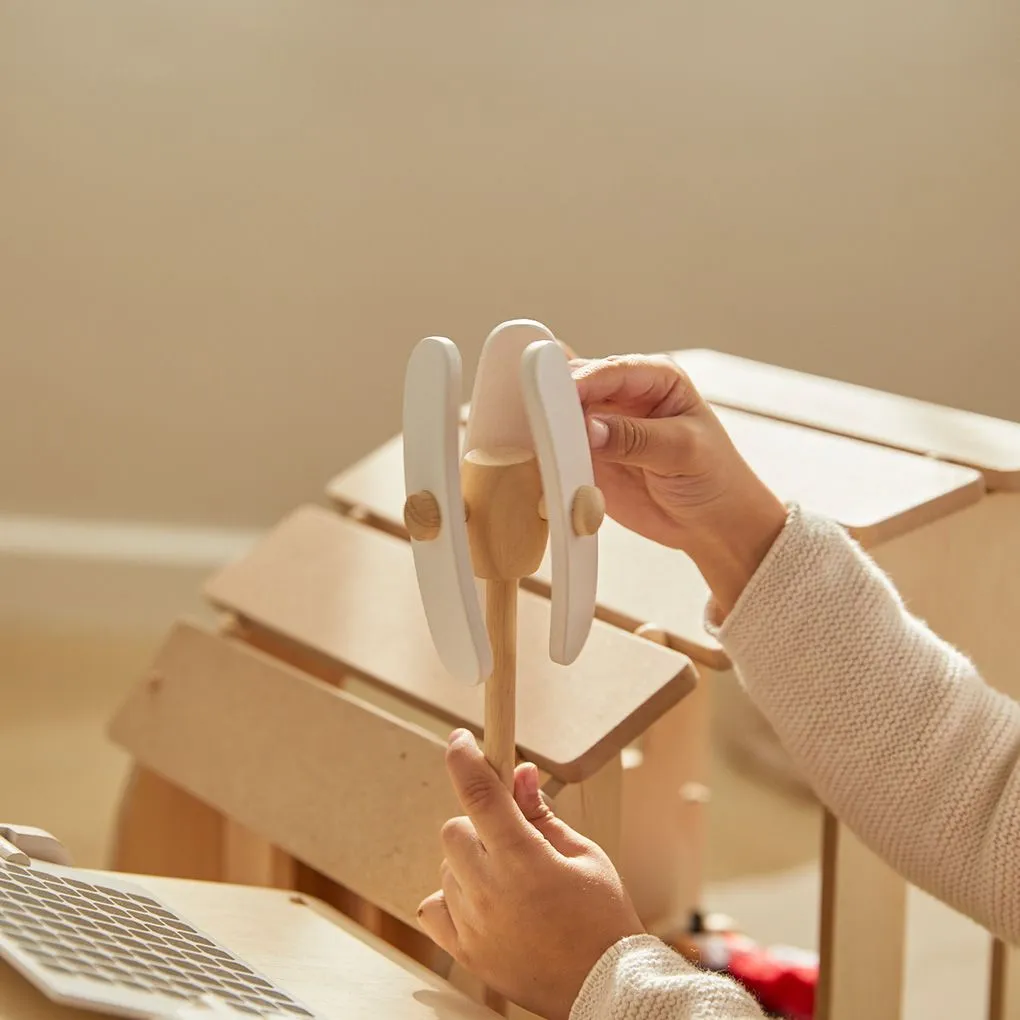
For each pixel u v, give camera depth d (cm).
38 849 71
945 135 208
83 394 235
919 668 75
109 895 68
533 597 90
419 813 84
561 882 64
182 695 101
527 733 81
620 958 62
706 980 60
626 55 214
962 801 74
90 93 222
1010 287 211
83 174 225
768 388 113
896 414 105
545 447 57
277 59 219
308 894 98
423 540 60
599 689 81
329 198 224
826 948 91
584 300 225
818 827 191
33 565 236
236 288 229
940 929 167
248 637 104
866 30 207
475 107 219
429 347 58
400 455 112
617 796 81
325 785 90
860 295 217
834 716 76
